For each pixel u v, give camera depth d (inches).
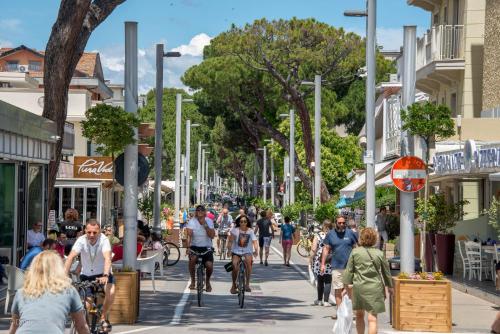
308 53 3732.8
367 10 1795.0
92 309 938.1
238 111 4338.1
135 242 1457.9
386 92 3454.7
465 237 1998.0
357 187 2933.1
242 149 5812.0
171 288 1792.6
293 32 3772.1
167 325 1223.5
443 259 1989.4
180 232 3649.1
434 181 2495.1
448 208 1973.4
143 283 1894.7
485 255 1846.7
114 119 1471.5
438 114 1488.7
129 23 1473.9
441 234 2001.7
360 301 976.3
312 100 4847.4
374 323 970.1
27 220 1775.3
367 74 1792.6
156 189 2556.6
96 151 1577.3
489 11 2359.7
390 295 1035.9
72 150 2539.4
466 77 2480.3
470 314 1382.9
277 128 4916.3
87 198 3112.7
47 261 582.9
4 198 1697.8
